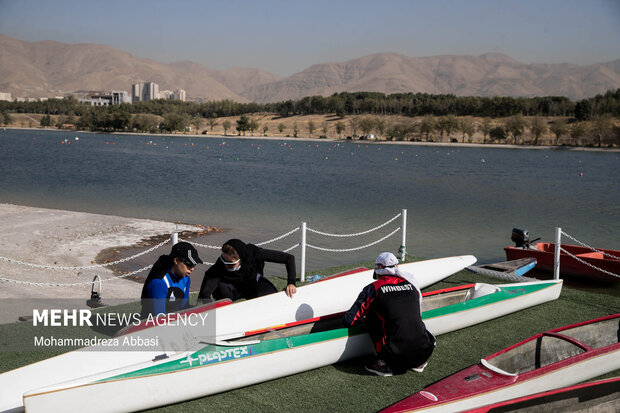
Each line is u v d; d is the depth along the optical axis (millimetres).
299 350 5898
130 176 47188
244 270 7105
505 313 8234
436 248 18797
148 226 20625
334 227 22562
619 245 20391
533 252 14078
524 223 25484
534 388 5422
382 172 60969
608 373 6180
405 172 61844
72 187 36812
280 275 13914
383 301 5891
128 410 4984
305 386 5754
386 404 5340
